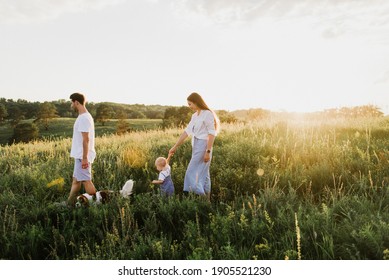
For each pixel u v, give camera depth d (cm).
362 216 385
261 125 1253
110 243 376
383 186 495
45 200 554
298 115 1271
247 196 512
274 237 375
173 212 471
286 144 779
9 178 704
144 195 536
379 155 632
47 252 409
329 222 384
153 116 14400
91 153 559
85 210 498
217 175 629
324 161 611
